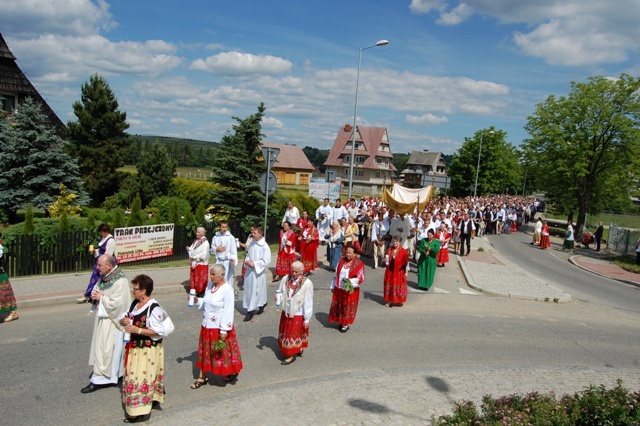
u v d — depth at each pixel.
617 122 34.16
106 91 33.31
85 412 5.62
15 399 5.82
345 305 9.24
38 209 23.52
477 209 32.25
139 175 33.72
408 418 5.82
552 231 41.28
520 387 7.06
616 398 5.23
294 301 7.43
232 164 20.88
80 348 7.59
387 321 10.30
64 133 30.58
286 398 6.25
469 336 9.65
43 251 12.27
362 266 9.27
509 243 30.61
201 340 6.43
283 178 79.06
